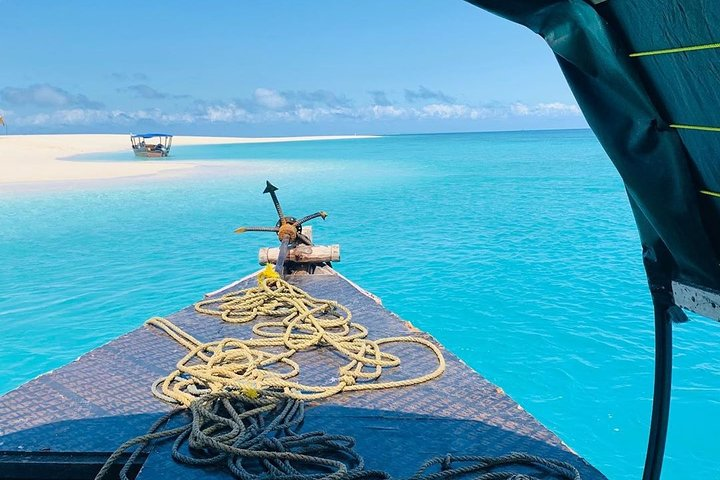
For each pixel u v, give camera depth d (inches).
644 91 68.3
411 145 3917.3
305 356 187.6
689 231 75.6
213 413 141.0
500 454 127.8
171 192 1054.4
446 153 2586.1
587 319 381.7
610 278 469.1
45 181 1221.1
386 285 466.6
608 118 73.6
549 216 768.3
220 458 122.6
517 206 864.3
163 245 623.8
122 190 1073.5
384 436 135.9
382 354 182.7
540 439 134.3
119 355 188.2
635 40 65.0
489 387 161.6
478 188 1101.7
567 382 297.6
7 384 308.8
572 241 609.3
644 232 84.5
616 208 825.5
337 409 149.3
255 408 145.2
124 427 141.4
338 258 311.4
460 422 142.4
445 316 394.0
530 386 295.0
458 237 644.1
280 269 274.8
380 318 222.7
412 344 195.0
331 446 128.5
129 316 405.7
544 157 2129.7
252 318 223.8
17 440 135.6
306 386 158.1
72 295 450.6
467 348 341.7
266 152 2913.4
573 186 1111.6
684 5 56.0
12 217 791.7
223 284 479.8
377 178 1328.7
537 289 446.3
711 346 327.9
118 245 623.8
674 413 261.9
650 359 320.2
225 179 1294.3
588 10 66.1
